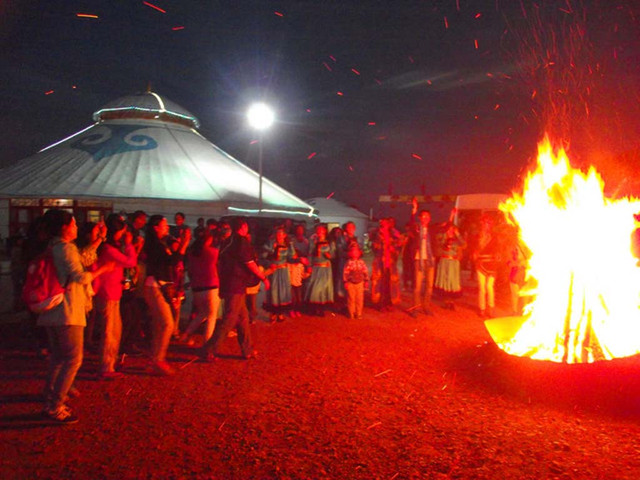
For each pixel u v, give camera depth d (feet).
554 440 13.03
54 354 14.03
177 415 14.71
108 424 13.98
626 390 16.06
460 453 12.32
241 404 15.69
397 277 35.99
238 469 11.48
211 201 65.41
